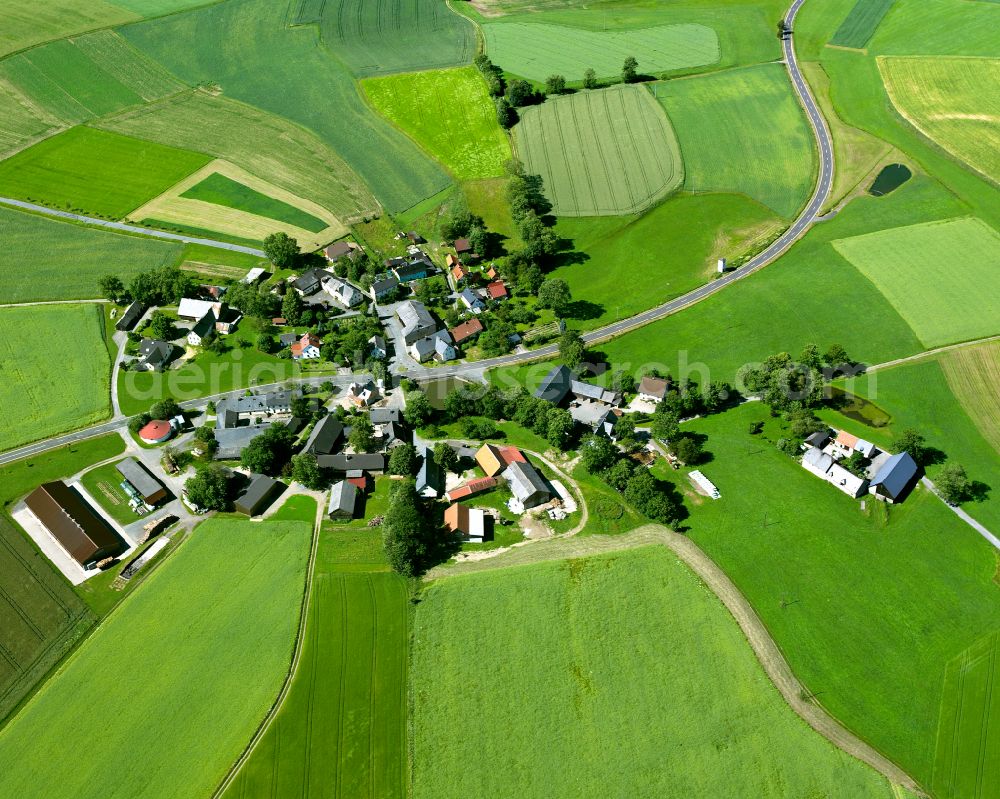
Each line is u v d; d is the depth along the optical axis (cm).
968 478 12912
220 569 11681
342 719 9838
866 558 11706
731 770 9319
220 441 13688
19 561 11788
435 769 9338
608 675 10238
